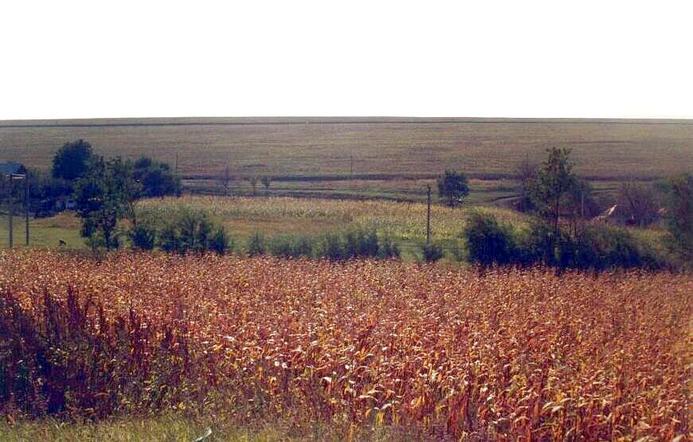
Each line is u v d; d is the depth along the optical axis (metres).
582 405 10.72
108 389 11.08
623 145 100.75
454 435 10.11
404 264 30.20
